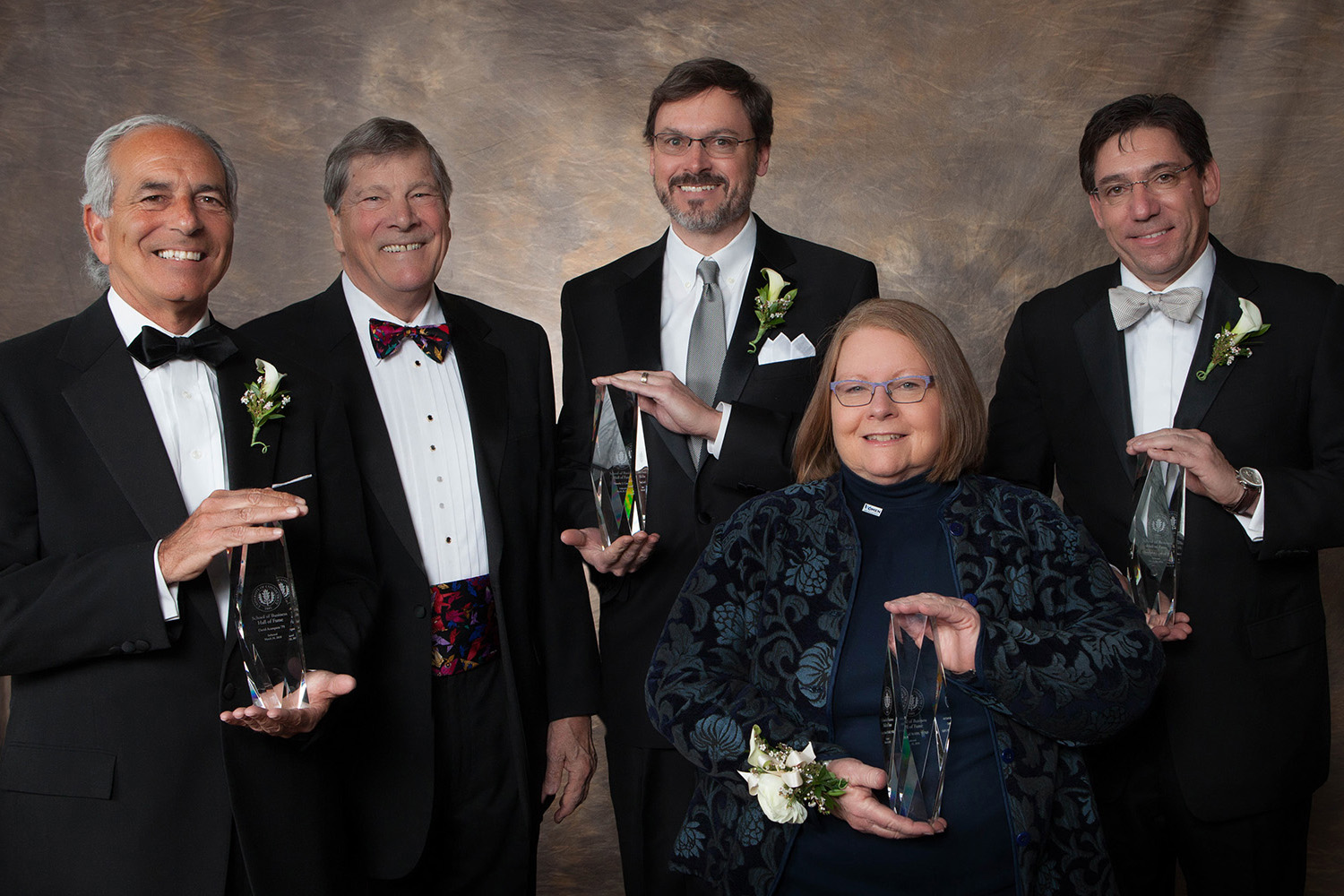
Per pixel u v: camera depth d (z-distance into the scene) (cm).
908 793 173
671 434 254
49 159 371
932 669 174
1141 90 384
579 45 393
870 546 194
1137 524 223
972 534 191
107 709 185
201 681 191
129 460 190
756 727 178
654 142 266
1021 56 390
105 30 373
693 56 394
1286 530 227
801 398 258
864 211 395
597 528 256
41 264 370
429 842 241
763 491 248
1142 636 185
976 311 396
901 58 393
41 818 183
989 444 276
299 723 190
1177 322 249
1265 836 238
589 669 267
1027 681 173
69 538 187
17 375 189
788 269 271
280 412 211
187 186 193
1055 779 180
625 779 256
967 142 393
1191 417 241
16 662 180
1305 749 238
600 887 388
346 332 247
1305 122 373
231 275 383
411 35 388
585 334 273
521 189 395
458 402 253
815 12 392
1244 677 235
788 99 394
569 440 274
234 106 381
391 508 237
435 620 240
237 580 184
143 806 184
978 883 178
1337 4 370
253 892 191
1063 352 261
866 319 199
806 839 181
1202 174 245
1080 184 391
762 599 195
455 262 395
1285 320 241
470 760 244
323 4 384
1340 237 373
